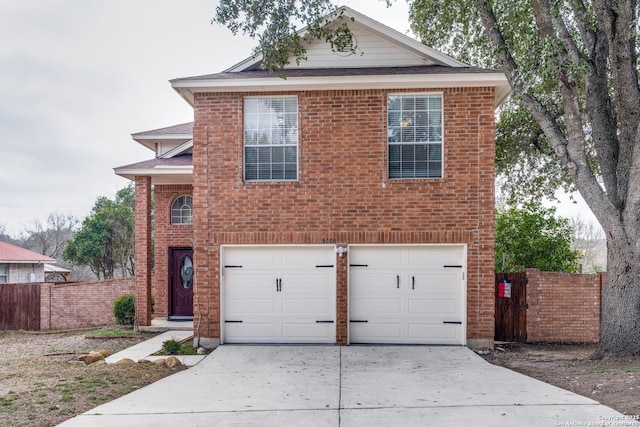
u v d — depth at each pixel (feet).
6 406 19.58
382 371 26.53
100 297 50.31
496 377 24.82
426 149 33.73
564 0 30.17
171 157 44.96
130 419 18.38
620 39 27.02
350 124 33.73
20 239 150.82
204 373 26.40
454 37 50.06
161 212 49.08
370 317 33.99
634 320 27.53
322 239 33.65
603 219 27.81
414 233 33.24
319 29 30.81
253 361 29.32
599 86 30.30
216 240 34.17
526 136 52.31
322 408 19.72
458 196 33.09
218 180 34.30
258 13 28.63
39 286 49.78
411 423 17.66
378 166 33.53
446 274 33.65
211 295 34.19
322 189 33.78
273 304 34.32
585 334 36.09
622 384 21.86
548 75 26.68
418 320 33.76
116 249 92.79
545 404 19.60
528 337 36.14
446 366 27.61
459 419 17.99
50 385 22.98
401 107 33.91
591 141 45.85
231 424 17.81
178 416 18.76
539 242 47.80
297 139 34.09
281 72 30.99
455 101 33.30
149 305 42.45
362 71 34.27
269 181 34.12
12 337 46.06
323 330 34.06
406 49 36.42
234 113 34.24
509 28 33.27
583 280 36.27
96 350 34.58
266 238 33.88
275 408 19.79
